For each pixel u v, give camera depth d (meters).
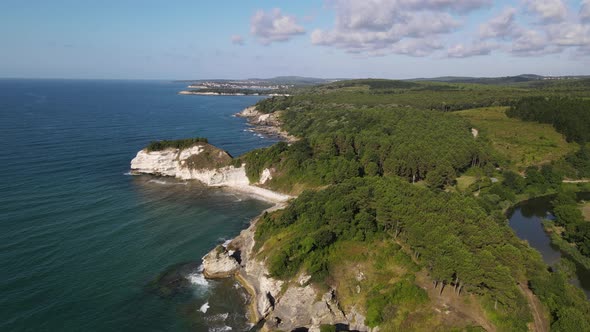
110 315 58.66
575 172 130.88
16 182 109.81
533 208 108.81
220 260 72.25
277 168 124.75
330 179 112.06
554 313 53.41
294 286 61.38
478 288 53.56
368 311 55.59
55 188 108.69
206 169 128.75
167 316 59.91
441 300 55.38
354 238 68.19
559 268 70.00
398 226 67.44
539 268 62.66
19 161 129.62
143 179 127.62
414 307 54.56
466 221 64.12
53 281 65.12
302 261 65.06
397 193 73.81
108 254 75.81
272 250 71.19
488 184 116.94
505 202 107.12
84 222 88.75
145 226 90.50
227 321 59.81
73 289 63.59
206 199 113.94
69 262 71.44
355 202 74.56
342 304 58.94
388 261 63.56
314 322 57.59
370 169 115.25
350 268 63.09
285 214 80.56
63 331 54.22
